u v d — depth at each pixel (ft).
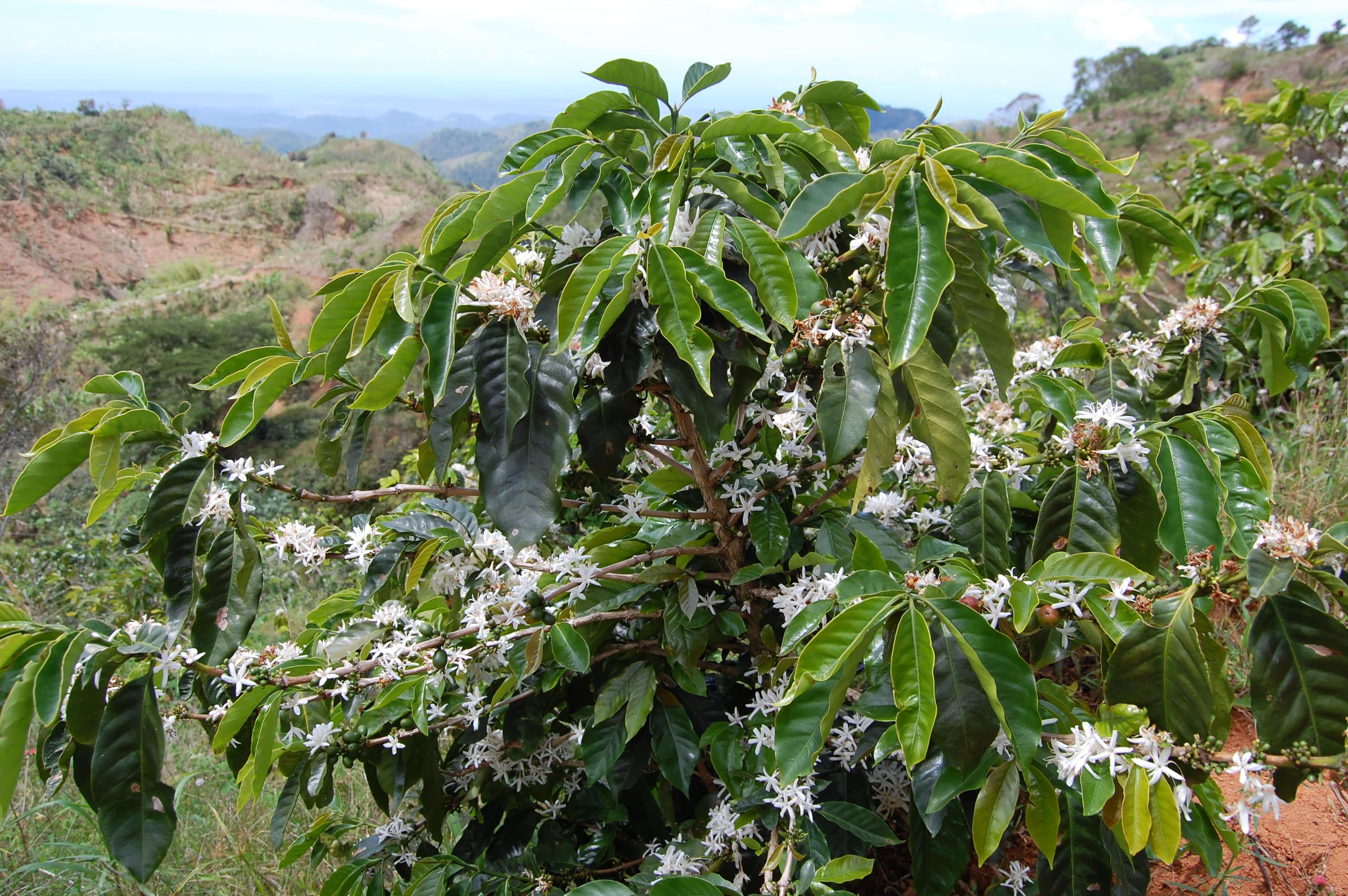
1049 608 5.11
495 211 4.97
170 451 5.89
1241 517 5.62
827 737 6.43
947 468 5.45
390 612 6.64
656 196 5.00
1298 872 7.38
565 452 4.98
